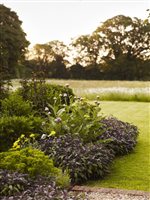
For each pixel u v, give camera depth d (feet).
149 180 20.11
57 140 21.50
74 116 24.68
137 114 45.06
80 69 195.11
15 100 26.48
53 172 17.03
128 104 57.41
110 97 66.39
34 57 208.44
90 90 69.56
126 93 65.87
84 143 23.59
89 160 20.18
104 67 185.88
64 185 17.44
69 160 19.95
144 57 182.09
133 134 27.86
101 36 189.67
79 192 17.98
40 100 31.48
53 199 14.69
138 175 20.90
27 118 23.97
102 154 21.20
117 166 22.59
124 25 182.60
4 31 135.64
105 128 26.48
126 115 44.42
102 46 189.16
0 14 139.13
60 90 37.40
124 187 19.12
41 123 23.99
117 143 25.04
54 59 205.87
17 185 15.71
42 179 16.26
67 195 15.38
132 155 25.03
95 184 19.54
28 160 16.81
